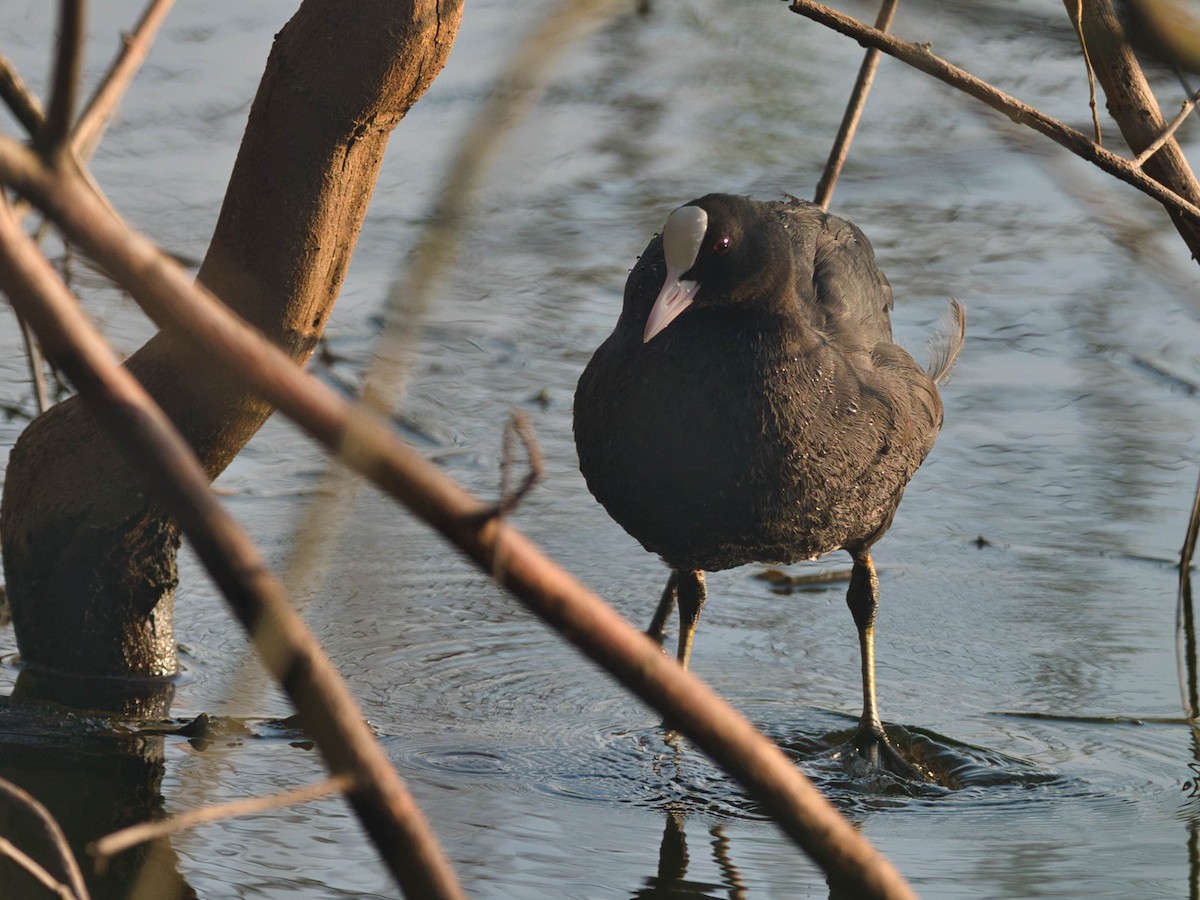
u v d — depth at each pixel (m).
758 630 11.66
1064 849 8.44
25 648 10.22
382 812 2.95
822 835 3.11
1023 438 14.23
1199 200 8.52
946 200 18.17
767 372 9.44
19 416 13.60
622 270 16.92
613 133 18.22
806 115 16.42
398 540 12.25
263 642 2.73
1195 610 11.62
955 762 9.59
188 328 2.55
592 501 13.29
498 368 15.13
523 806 8.82
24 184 2.46
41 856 7.97
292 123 8.84
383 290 16.19
